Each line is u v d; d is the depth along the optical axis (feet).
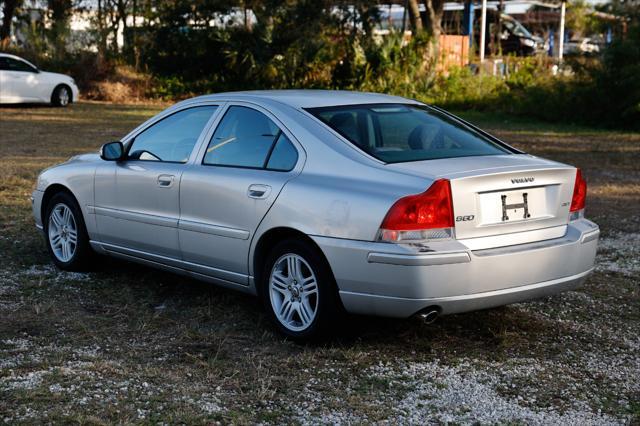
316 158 17.06
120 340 17.29
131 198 20.54
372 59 93.81
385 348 17.11
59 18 110.11
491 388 15.19
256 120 18.54
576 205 17.57
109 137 57.82
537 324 19.06
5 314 18.81
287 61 96.94
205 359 16.26
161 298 20.40
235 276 18.29
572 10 126.72
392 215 15.30
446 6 130.62
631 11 76.84
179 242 19.33
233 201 17.92
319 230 16.20
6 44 104.68
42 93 81.10
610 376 15.97
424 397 14.67
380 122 17.97
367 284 15.64
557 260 16.61
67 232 22.82
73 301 19.98
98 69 98.43
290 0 96.53
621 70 70.79
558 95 75.92
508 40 125.80
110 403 13.94
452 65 94.43
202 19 99.04
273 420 13.51
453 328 18.51
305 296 16.94
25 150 49.70
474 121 76.48
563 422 13.78
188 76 101.04
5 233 27.22
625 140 61.57
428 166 16.16
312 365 16.05
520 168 16.37
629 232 29.55
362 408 14.06
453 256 15.26
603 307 20.56
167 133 20.47
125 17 108.37
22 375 15.14
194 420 13.32
